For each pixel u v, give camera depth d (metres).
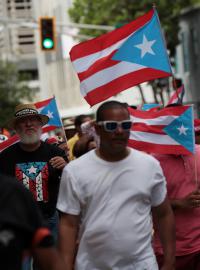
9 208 3.93
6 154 8.05
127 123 5.62
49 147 8.11
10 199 3.95
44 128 10.61
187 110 7.24
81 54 8.05
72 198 5.70
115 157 5.68
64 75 59.53
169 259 5.90
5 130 12.56
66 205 5.73
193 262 6.93
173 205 6.89
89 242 5.68
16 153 8.02
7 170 7.98
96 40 8.02
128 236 5.64
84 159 5.73
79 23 38.78
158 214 5.93
